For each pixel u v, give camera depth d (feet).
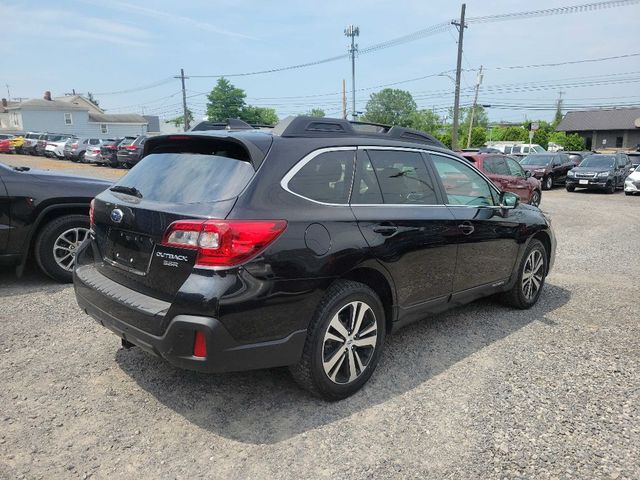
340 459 9.29
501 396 11.59
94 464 8.99
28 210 17.70
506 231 15.75
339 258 10.54
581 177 68.08
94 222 12.12
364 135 12.47
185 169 10.84
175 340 9.32
